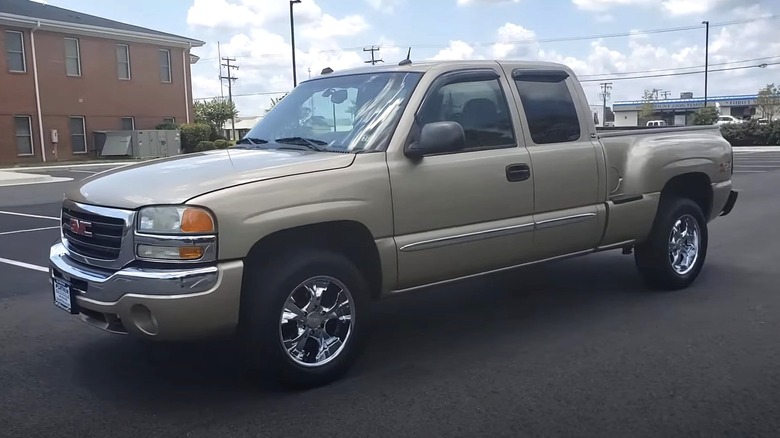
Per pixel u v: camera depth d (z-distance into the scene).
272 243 4.30
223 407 4.18
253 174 4.18
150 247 3.92
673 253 6.68
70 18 34.09
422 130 4.67
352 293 4.54
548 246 5.55
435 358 4.99
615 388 4.36
